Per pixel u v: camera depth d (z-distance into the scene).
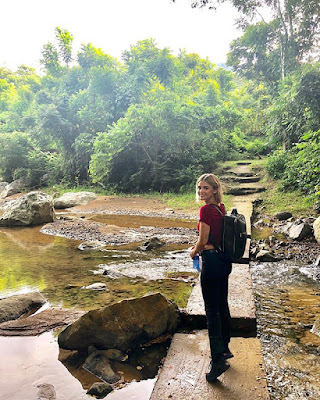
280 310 4.28
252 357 3.10
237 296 4.26
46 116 20.62
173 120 16.67
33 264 6.34
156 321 3.54
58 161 22.25
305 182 11.70
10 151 23.44
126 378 2.92
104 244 7.86
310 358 3.19
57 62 30.83
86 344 3.31
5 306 4.16
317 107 12.12
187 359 3.08
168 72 23.39
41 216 10.56
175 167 17.00
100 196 16.17
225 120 19.19
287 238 8.04
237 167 16.78
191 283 5.20
